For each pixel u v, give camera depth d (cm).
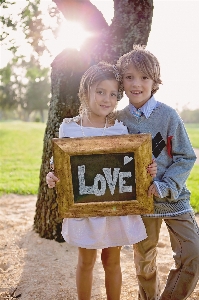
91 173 239
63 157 236
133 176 239
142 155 235
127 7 378
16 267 362
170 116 249
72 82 405
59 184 239
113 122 259
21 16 502
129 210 241
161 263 374
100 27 392
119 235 248
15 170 1008
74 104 404
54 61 418
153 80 253
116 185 240
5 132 2030
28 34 507
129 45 378
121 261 378
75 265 367
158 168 252
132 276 343
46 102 5356
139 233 250
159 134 251
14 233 450
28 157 1312
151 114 253
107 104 249
